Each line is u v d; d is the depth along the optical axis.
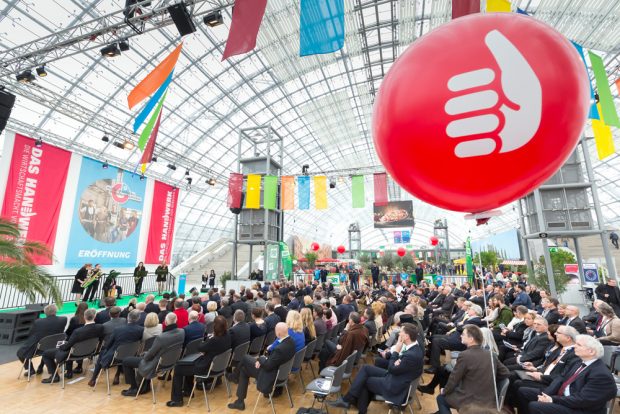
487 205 1.30
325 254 39.88
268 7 11.12
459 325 5.34
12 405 3.77
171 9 6.99
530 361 3.90
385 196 14.54
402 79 1.18
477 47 1.08
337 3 4.85
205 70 16.55
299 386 4.67
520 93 1.02
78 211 13.05
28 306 7.54
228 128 21.78
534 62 1.03
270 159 16.19
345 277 19.25
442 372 4.05
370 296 10.59
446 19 11.24
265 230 14.88
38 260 11.26
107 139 15.20
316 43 4.88
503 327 5.48
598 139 8.58
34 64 9.45
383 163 1.38
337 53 17.23
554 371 3.23
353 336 4.23
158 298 13.04
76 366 5.16
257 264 23.98
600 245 21.98
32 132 14.91
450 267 26.94
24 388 4.27
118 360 4.33
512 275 14.97
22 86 12.28
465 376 2.85
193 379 4.42
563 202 9.93
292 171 31.22
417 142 1.15
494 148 1.06
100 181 14.03
